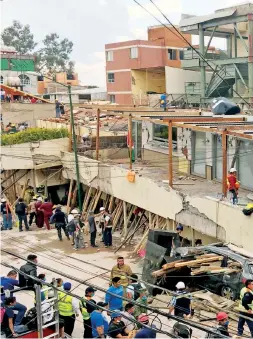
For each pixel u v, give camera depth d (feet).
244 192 68.44
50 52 287.89
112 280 44.39
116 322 37.19
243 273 48.57
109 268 65.26
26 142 99.09
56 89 232.53
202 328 25.62
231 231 59.98
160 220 73.82
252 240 57.00
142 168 83.82
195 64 134.62
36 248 75.41
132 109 94.12
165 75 151.43
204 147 76.69
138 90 165.99
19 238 81.35
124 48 168.96
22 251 74.13
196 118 71.20
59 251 73.87
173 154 83.41
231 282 49.34
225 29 142.20
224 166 62.28
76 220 75.05
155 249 56.59
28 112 142.72
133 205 81.20
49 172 100.48
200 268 51.57
